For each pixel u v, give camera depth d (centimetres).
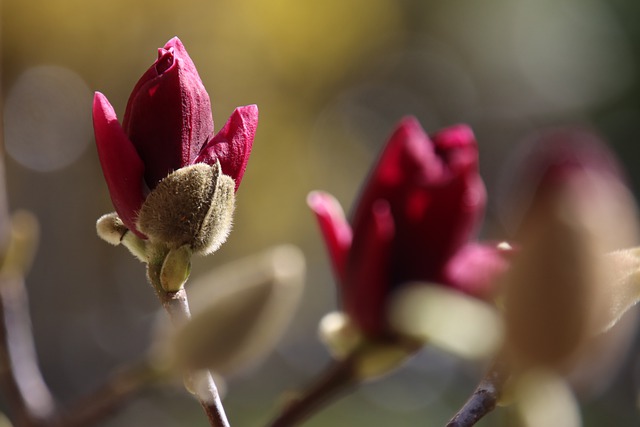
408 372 351
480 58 492
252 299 66
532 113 536
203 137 67
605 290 57
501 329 58
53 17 211
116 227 67
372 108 454
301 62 258
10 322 82
